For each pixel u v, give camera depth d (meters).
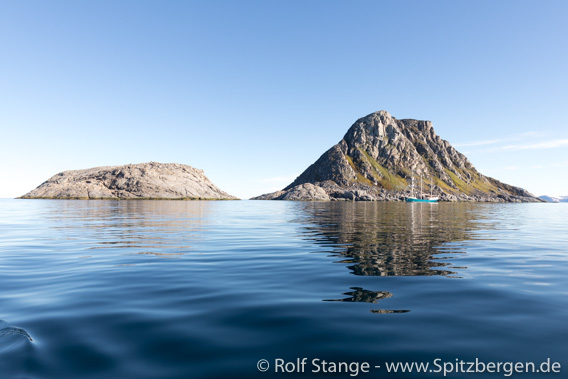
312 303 8.21
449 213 64.19
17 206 95.69
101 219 41.50
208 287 9.73
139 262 13.57
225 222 36.88
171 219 42.00
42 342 5.94
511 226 32.69
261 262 13.49
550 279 10.54
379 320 7.02
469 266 12.61
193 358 5.39
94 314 7.42
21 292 9.18
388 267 12.46
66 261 13.80
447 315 7.30
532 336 6.18
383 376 4.81
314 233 24.78
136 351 5.62
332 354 5.52
